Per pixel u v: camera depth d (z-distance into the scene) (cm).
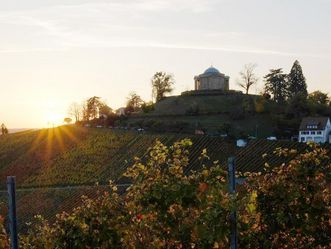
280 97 13625
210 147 8488
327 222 1253
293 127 9944
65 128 12319
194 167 7500
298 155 1323
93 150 9950
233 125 10606
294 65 13688
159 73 14938
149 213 1128
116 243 1177
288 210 1233
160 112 12706
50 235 1218
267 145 7988
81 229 1192
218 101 13038
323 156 1273
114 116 12225
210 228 1038
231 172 1017
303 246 1255
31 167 9856
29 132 12850
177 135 9494
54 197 7381
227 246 1116
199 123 10688
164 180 1109
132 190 1143
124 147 9619
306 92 13512
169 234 1130
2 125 17588
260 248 1250
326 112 10625
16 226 901
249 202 1038
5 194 7575
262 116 11012
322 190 1221
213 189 1062
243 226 1132
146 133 10194
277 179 1254
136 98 15338
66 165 9444
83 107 15500
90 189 7375
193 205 1077
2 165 10462
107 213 1199
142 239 1143
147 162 1159
